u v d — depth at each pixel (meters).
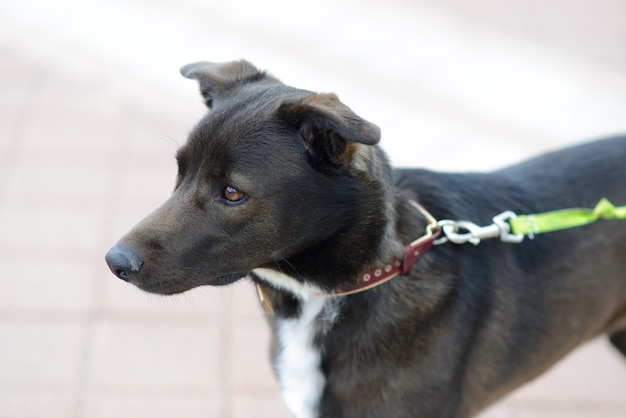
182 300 4.69
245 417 4.06
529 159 3.51
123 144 6.04
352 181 2.70
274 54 7.02
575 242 3.25
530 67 7.06
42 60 7.02
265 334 4.53
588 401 4.26
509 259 3.14
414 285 2.94
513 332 3.21
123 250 2.63
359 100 6.47
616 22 7.91
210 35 7.30
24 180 5.59
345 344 2.96
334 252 2.79
